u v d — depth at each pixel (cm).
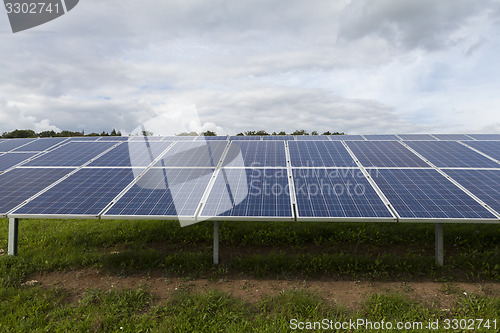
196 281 673
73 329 504
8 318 536
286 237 904
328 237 919
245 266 729
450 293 616
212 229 974
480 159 948
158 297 611
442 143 1128
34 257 762
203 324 523
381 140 1177
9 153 1172
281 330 498
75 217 670
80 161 998
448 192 743
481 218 634
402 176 832
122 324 521
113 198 740
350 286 650
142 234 956
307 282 667
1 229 1033
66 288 649
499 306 556
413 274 693
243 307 567
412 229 948
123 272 709
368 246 866
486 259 732
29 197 762
